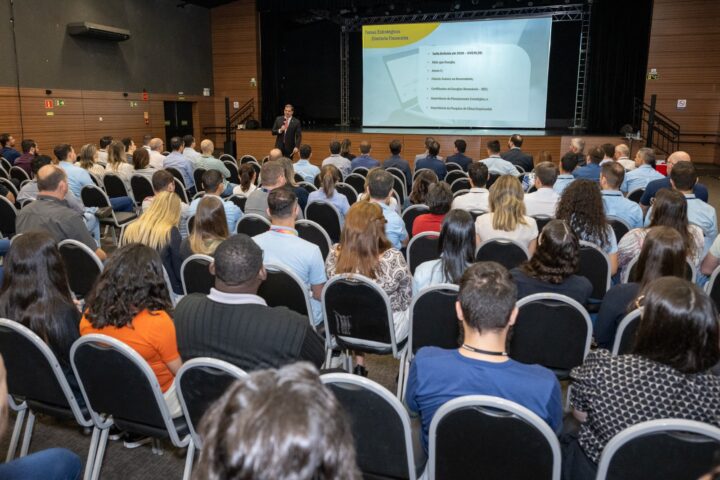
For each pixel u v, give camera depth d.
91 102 11.40
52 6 10.36
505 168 7.36
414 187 4.94
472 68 12.84
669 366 1.45
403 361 2.75
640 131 12.26
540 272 2.50
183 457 2.43
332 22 14.80
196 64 14.48
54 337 2.04
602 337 2.48
